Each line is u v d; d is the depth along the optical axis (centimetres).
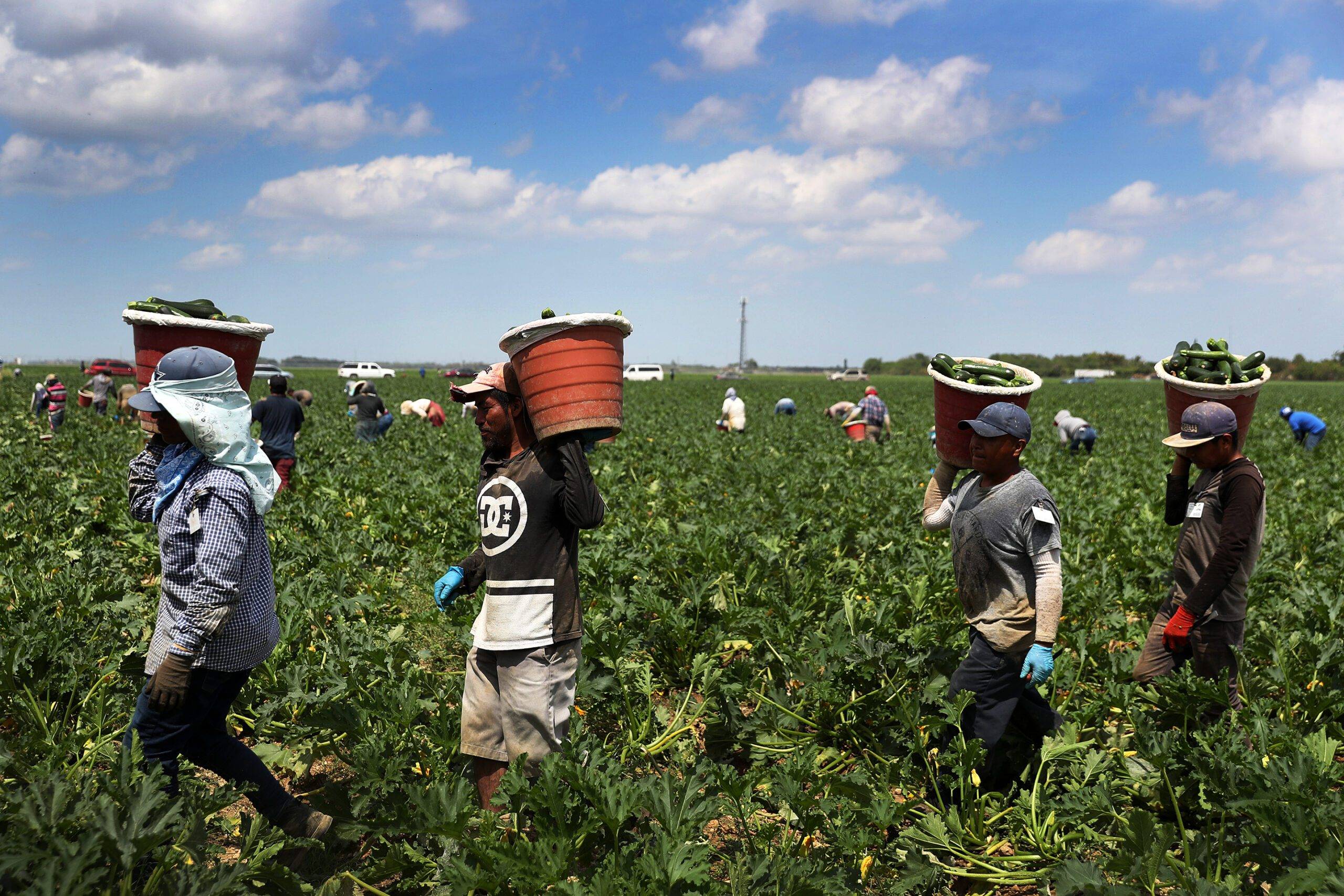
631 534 734
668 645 534
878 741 426
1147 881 285
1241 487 398
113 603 517
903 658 443
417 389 4991
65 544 741
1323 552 755
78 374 5516
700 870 270
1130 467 1502
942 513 406
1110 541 816
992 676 369
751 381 9031
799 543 771
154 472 312
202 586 291
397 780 316
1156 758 347
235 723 442
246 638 310
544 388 310
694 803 303
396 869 303
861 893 300
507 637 327
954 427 398
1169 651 429
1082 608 615
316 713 362
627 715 445
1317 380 12300
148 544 721
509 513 327
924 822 356
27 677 393
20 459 1233
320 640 510
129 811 248
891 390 5956
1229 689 404
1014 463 366
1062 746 388
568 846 281
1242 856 295
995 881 337
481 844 292
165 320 332
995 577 368
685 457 1491
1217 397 425
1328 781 328
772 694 484
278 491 980
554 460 326
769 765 427
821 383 8250
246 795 382
